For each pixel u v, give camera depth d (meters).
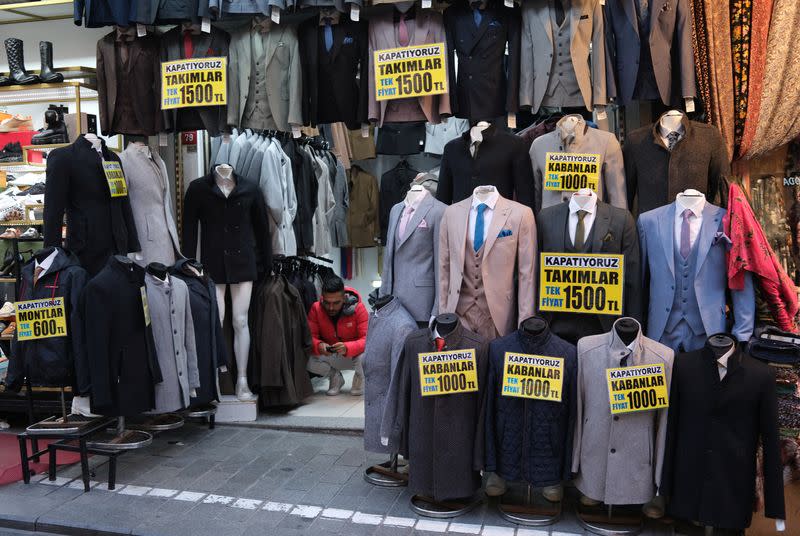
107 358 3.55
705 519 2.81
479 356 3.18
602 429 2.99
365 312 5.27
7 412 4.96
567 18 3.78
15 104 5.11
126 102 4.34
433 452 3.17
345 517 3.19
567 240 3.25
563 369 3.02
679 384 2.91
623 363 2.97
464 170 3.73
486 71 3.90
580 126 3.57
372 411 3.54
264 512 3.25
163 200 4.51
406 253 3.62
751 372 2.78
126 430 3.96
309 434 4.48
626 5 3.67
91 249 4.08
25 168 4.98
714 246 3.08
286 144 5.40
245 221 4.69
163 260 4.44
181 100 4.17
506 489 3.37
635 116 4.34
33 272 3.71
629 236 3.18
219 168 4.62
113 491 3.52
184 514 3.23
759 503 2.86
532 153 3.74
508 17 3.89
